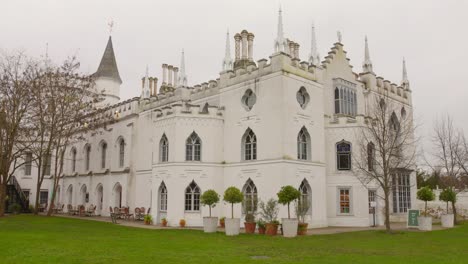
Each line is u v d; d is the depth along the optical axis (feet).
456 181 121.39
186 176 103.45
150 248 55.88
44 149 137.28
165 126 108.99
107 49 193.16
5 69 119.85
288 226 77.25
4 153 121.08
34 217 118.11
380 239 72.43
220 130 109.09
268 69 100.48
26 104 121.60
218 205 105.09
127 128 137.69
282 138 94.79
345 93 117.80
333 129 108.99
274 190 94.53
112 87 187.42
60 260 44.55
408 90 139.64
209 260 45.98
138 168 132.67
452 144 130.52
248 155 103.50
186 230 88.58
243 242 66.74
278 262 45.19
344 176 106.11
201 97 120.26
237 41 122.11
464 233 83.71
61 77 131.34
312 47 110.01
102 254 49.47
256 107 102.01
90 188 153.17
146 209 125.49
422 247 61.36
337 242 67.51
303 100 103.76
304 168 98.84
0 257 45.75
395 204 120.57
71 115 133.80
